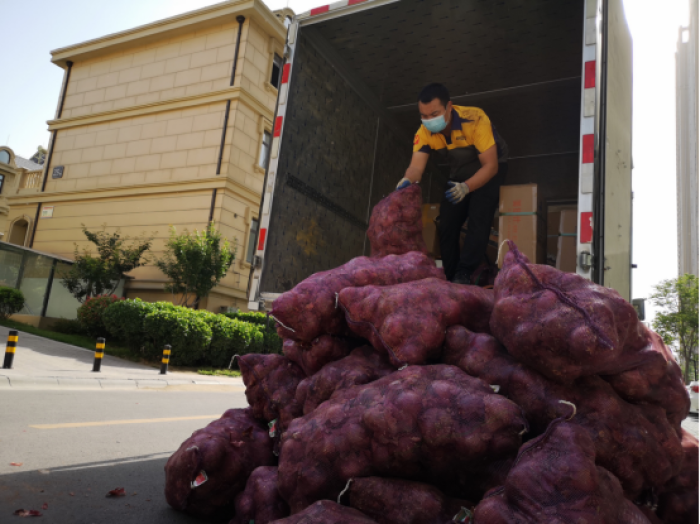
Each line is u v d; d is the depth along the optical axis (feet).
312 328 9.07
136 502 10.12
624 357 6.42
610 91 12.13
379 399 6.93
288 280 15.12
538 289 6.61
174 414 21.65
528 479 5.38
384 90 19.58
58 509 9.18
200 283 52.24
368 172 19.47
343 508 6.34
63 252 66.03
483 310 8.55
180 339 38.37
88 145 67.51
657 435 6.49
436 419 6.47
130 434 16.67
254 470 8.68
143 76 65.67
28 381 25.22
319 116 16.84
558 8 14.88
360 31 16.40
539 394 6.61
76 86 70.49
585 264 10.32
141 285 58.39
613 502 5.32
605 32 11.99
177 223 58.95
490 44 16.78
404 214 12.09
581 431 5.68
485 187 13.52
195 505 9.12
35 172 72.64
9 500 9.31
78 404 21.40
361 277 9.60
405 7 15.11
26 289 53.42
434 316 8.09
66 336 45.09
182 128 61.41
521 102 19.85
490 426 6.33
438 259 15.72
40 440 14.46
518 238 13.30
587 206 10.59
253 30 61.16
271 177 14.75
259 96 61.93
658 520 6.60
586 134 11.00
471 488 6.73
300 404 9.27
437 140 13.85
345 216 17.89
